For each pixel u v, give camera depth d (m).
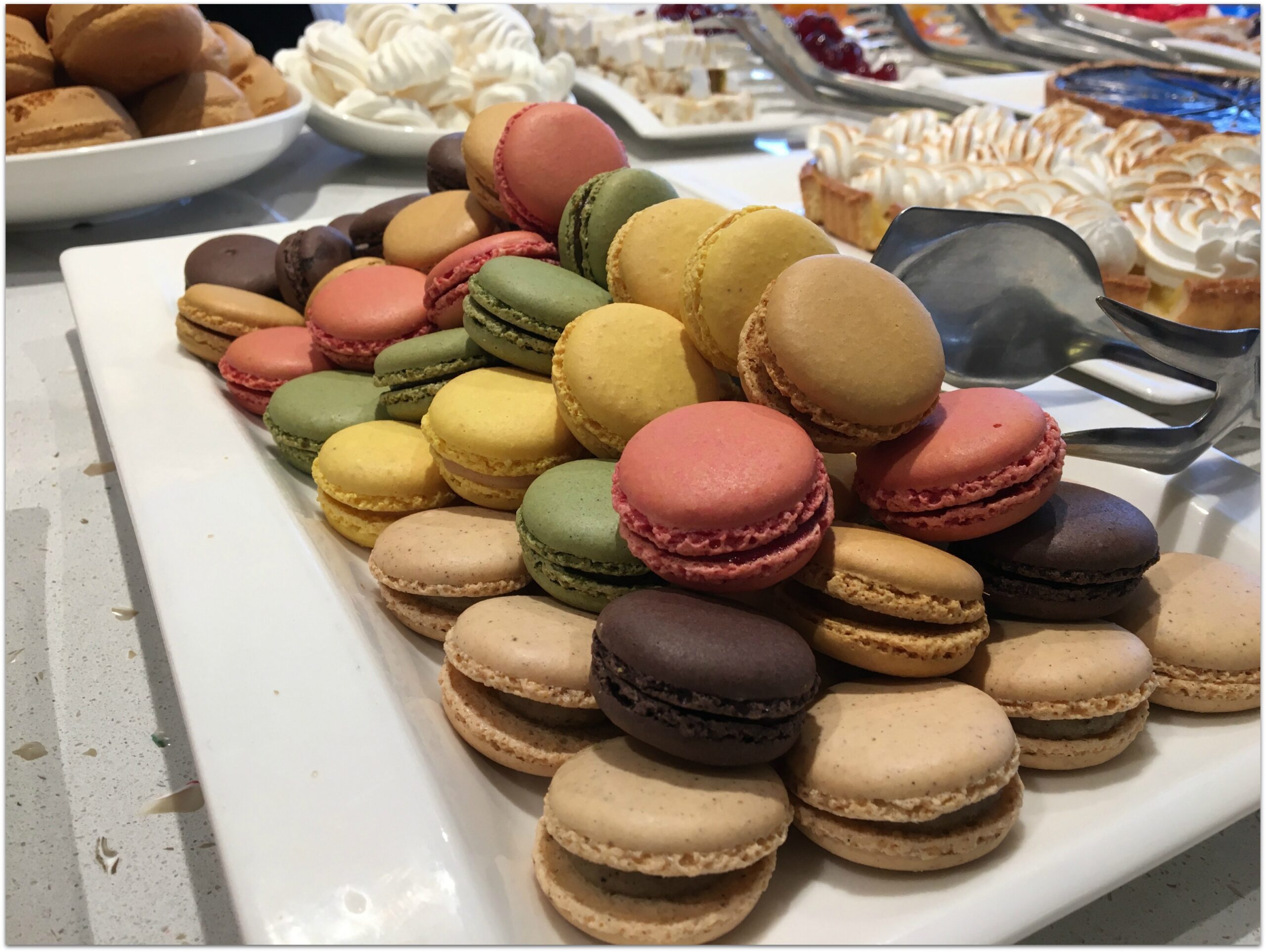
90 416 0.36
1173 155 0.48
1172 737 0.23
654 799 0.19
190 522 0.24
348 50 0.56
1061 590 0.23
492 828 0.20
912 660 0.21
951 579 0.21
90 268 0.39
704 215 0.27
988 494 0.22
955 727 0.20
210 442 0.28
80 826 0.22
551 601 0.24
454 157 0.36
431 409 0.27
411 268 0.33
